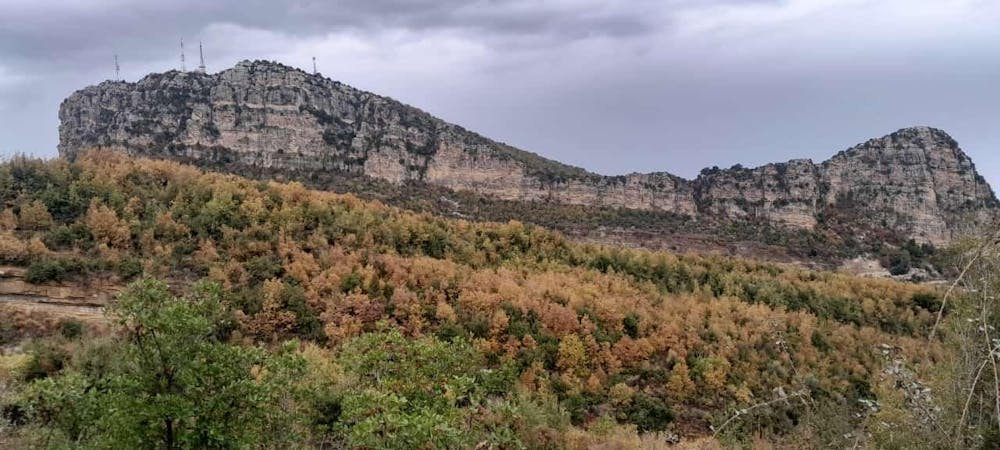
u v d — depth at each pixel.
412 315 35.97
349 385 16.95
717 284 53.88
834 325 43.91
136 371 10.75
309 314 35.50
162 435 10.59
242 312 33.59
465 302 38.66
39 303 34.00
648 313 41.94
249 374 12.00
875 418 9.36
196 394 10.73
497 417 16.42
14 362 23.61
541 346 34.88
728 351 35.78
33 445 13.05
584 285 45.72
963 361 8.38
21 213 39.00
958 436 7.37
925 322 46.19
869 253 90.62
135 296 10.34
